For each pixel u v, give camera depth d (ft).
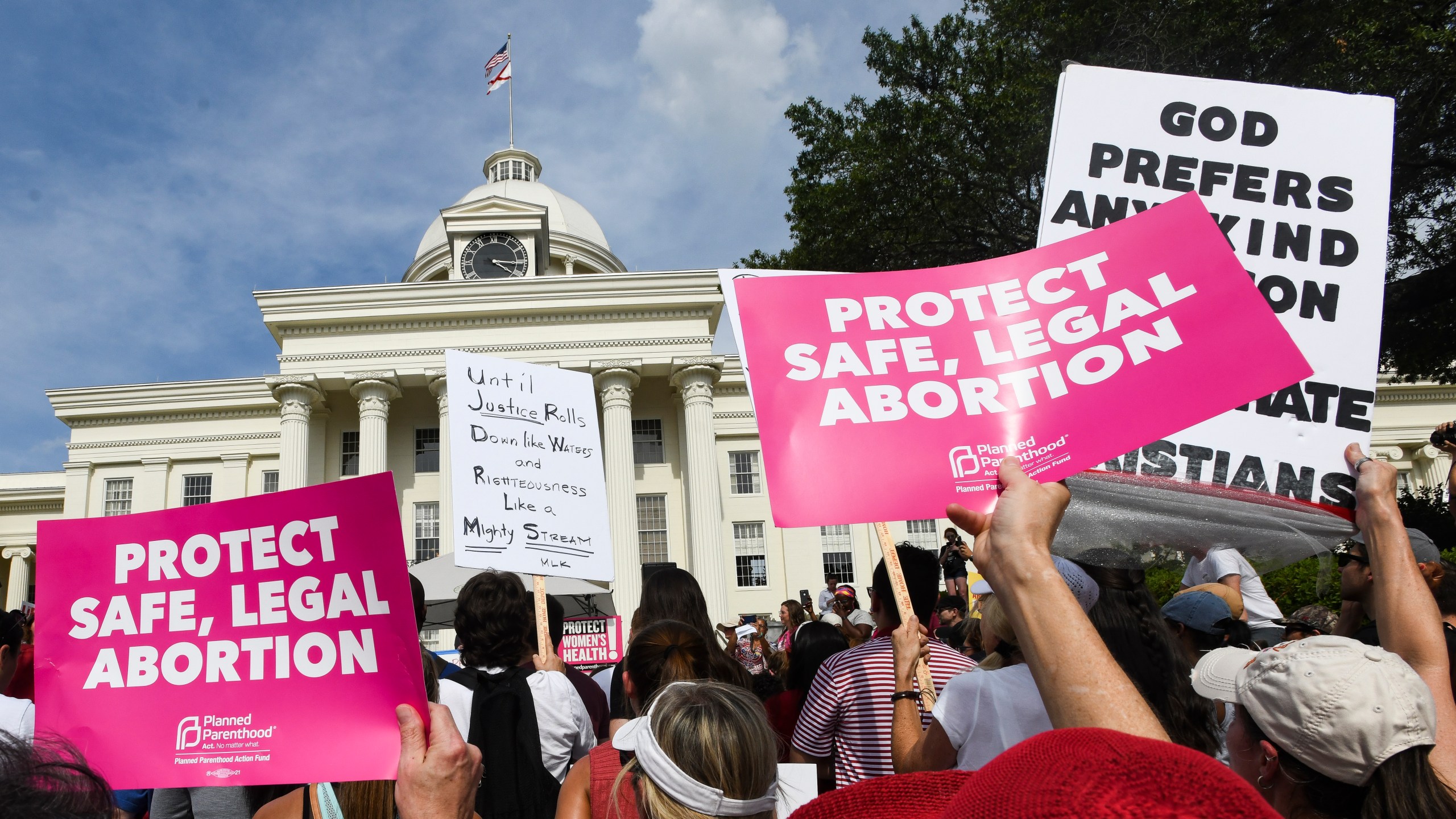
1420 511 62.28
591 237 209.77
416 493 136.36
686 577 16.25
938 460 8.73
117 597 8.73
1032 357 8.93
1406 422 169.07
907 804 5.14
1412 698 6.86
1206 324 8.73
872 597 15.15
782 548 138.72
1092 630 5.63
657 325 136.26
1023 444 8.67
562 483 20.30
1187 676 10.70
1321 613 19.83
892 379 9.02
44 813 4.56
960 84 64.08
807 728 14.10
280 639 8.31
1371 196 11.60
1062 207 11.98
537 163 221.66
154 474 142.51
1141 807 3.00
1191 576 21.84
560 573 19.67
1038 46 63.21
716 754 8.22
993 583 6.10
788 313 9.36
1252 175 11.82
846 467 8.78
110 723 8.53
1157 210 9.20
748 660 46.62
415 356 132.36
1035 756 3.44
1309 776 7.11
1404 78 49.19
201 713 8.37
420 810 7.33
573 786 11.46
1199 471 10.86
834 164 71.87
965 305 9.23
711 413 133.69
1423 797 6.60
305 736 8.13
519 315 135.44
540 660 16.34
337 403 139.95
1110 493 10.87
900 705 11.51
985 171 64.28
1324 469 10.87
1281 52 53.16
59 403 143.54
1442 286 51.62
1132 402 8.61
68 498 140.87
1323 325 11.35
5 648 15.11
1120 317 8.90
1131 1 54.54
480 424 19.65
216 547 8.54
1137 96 12.15
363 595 8.15
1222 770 3.22
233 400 143.33
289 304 131.75
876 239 68.64
